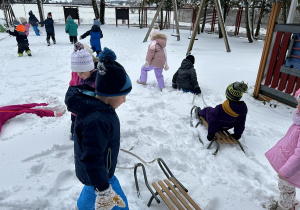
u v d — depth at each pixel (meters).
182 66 5.34
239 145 3.45
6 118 3.72
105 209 1.48
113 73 1.44
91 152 1.40
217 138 3.45
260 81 5.31
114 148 1.67
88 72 2.78
